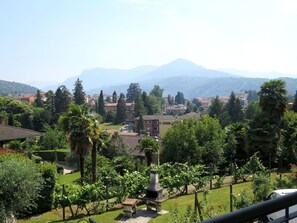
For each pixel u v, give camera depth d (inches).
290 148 1156.5
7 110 3782.0
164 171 810.2
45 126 2564.0
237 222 63.8
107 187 665.0
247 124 1247.5
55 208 666.8
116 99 7455.7
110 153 1679.4
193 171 791.7
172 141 1373.0
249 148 1205.7
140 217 581.9
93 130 1007.0
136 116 5123.0
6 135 990.4
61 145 2284.7
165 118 4424.2
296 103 2469.2
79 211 658.2
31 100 6461.6
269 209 68.8
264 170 843.4
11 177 509.4
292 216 74.2
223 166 1358.3
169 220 517.0
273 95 1188.5
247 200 498.6
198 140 1387.8
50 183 645.9
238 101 3809.1
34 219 603.2
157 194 613.3
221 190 747.4
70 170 1808.6
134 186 693.3
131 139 2335.1
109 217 590.6
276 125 1168.2
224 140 1376.7
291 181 693.9
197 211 476.1
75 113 1003.3
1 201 498.9
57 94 4210.1
